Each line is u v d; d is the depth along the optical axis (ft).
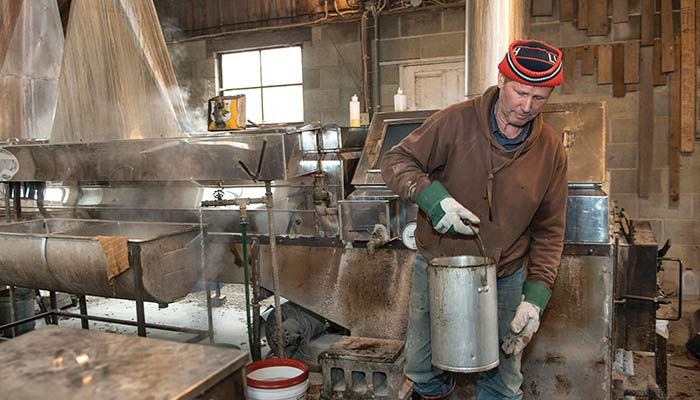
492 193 4.85
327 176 8.18
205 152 7.45
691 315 12.31
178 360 4.24
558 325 6.77
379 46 15.97
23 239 7.55
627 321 6.91
